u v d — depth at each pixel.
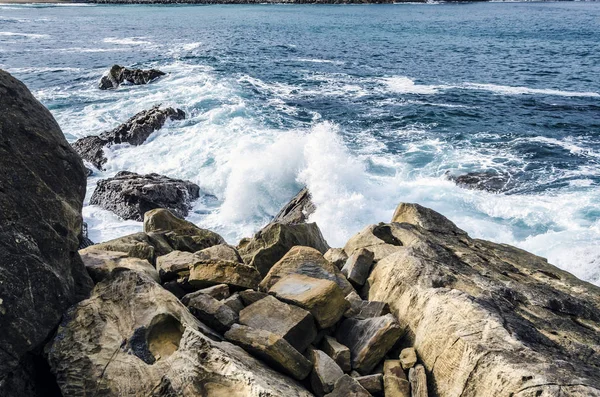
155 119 22.12
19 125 5.62
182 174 18.77
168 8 101.62
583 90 31.97
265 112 25.58
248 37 55.94
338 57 43.53
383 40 54.91
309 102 28.14
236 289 6.79
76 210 5.90
